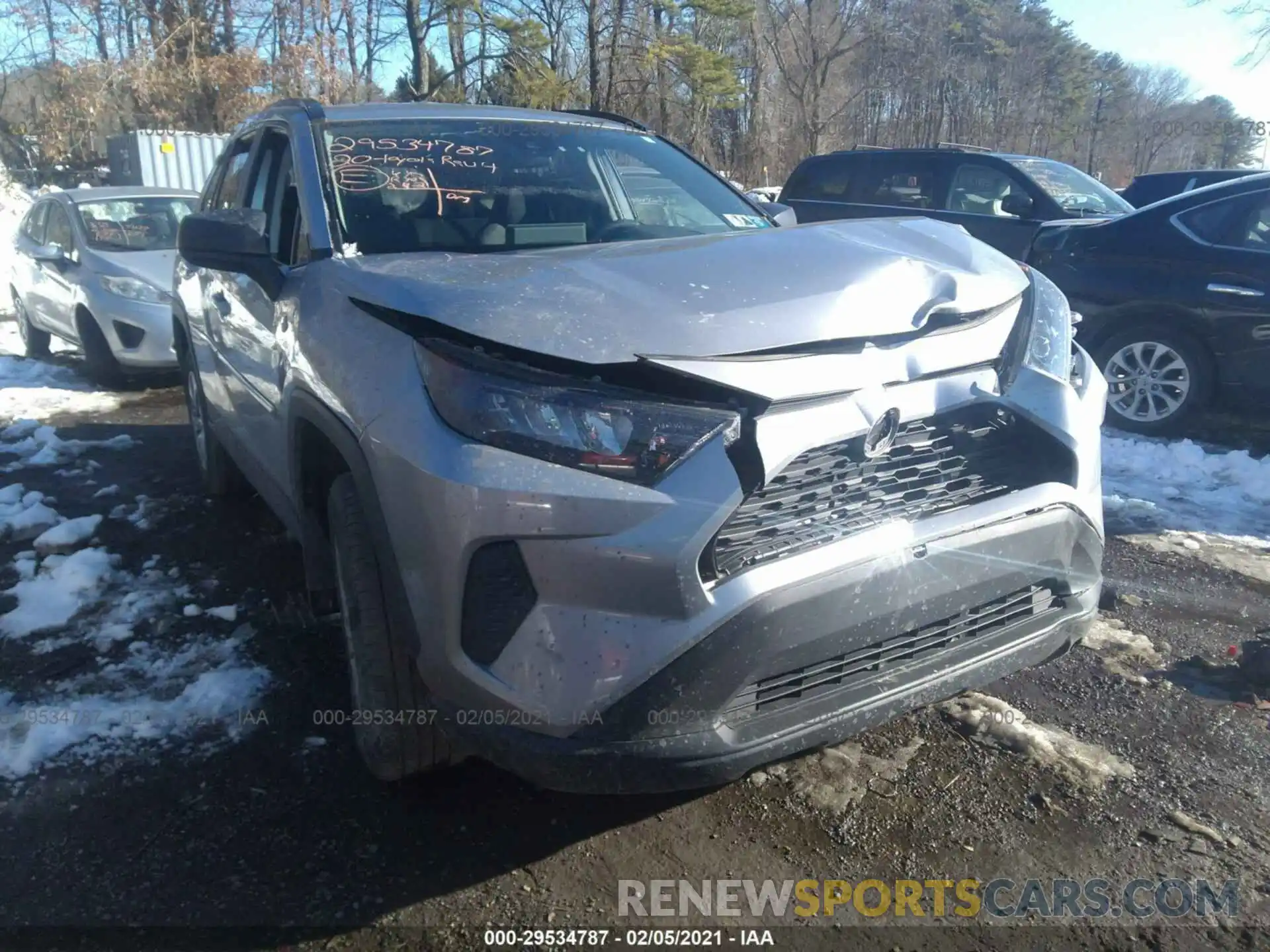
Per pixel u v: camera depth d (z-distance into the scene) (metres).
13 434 6.80
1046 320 2.97
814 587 2.29
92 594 4.22
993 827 2.80
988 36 52.50
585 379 2.25
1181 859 2.69
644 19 33.47
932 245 3.08
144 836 2.74
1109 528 5.14
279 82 26.19
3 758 3.05
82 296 8.14
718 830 2.79
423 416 2.35
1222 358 6.55
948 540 2.48
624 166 4.05
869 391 2.41
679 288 2.47
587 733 2.23
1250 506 5.50
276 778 2.99
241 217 3.41
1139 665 3.71
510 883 2.58
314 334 2.90
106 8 26.09
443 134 3.89
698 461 2.22
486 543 2.24
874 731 3.25
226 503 5.37
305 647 3.76
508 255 3.01
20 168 25.97
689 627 2.20
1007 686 3.57
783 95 43.62
